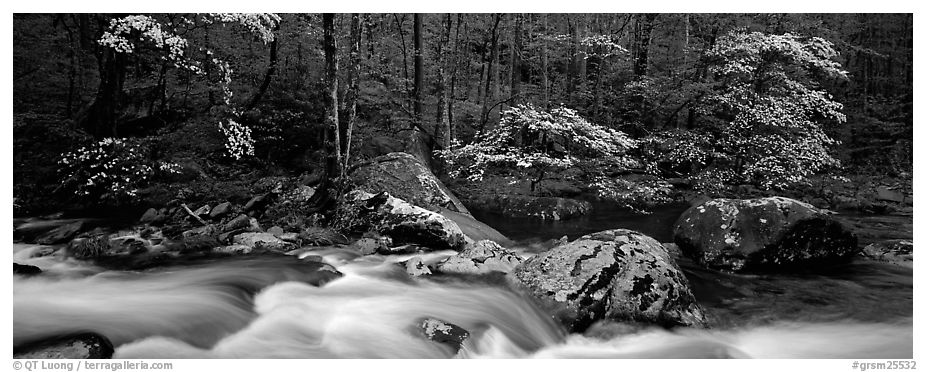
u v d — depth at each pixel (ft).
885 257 21.66
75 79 39.47
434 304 15.39
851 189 42.11
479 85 58.54
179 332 12.28
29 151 32.45
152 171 31.37
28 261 18.45
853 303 17.28
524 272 15.99
